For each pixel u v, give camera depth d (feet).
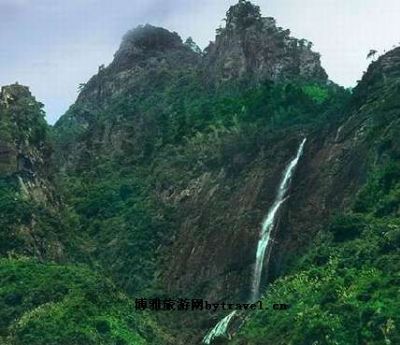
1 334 301.22
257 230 372.17
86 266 374.43
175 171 452.35
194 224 408.46
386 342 227.20
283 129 418.51
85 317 302.45
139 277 400.47
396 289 241.96
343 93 451.53
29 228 365.40
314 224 343.67
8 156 385.09
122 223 438.81
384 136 330.34
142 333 318.86
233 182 410.11
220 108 482.69
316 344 242.58
